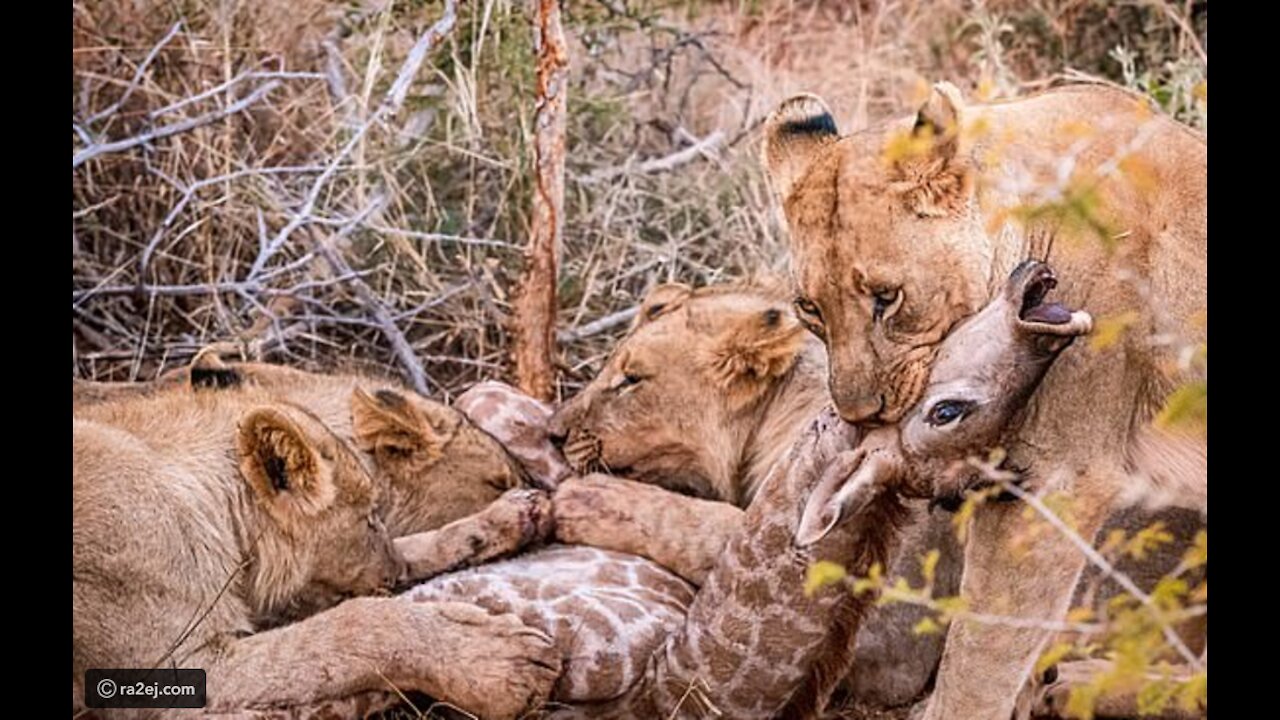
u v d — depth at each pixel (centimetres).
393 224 1470
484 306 1412
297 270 1429
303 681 949
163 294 1385
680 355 1186
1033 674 962
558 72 1289
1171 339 832
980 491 822
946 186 828
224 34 1465
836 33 1742
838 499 806
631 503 1105
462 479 1165
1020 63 1688
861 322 828
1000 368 792
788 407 1174
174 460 995
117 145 1316
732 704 955
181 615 962
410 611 964
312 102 1516
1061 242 854
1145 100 923
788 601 923
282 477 1012
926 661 1039
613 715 988
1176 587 754
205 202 1412
